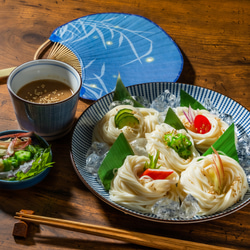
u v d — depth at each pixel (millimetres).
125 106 723
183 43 865
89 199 647
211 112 739
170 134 693
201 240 616
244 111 719
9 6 905
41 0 923
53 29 875
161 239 597
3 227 617
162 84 751
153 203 638
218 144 669
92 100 759
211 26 902
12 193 647
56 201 644
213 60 839
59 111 658
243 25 910
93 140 705
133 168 651
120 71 803
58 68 694
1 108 736
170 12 924
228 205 631
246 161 681
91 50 831
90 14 894
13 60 807
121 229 609
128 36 858
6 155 643
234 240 617
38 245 606
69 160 687
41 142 665
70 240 611
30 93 684
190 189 649
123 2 937
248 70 828
